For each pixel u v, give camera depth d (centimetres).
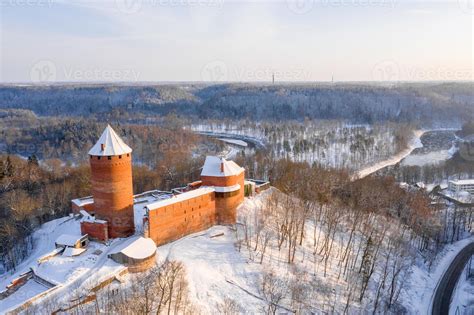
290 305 6178
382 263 8231
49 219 10656
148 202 9312
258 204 9381
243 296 6175
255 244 7594
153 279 5631
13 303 5447
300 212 8806
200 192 7838
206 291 6044
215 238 7656
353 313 6506
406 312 7019
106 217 6944
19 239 9025
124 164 6900
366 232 9131
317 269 7412
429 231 10100
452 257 9581
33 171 13425
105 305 5188
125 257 6084
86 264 6172
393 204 11088
